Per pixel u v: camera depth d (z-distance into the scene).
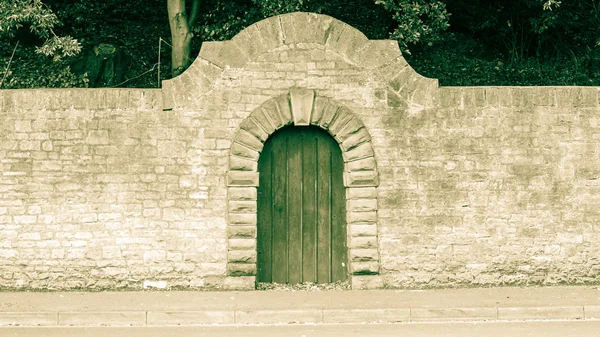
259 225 13.79
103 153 13.51
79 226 13.49
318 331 10.55
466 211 13.77
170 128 13.55
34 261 13.48
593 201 13.95
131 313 11.36
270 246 13.80
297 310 11.47
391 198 13.70
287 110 13.62
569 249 13.90
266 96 13.64
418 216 13.71
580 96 13.92
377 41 13.72
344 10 19.47
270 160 13.80
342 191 13.87
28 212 13.52
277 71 13.65
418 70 19.11
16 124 13.50
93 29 19.30
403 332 10.39
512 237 13.82
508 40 19.91
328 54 13.70
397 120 13.70
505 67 19.38
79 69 18.16
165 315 11.38
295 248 13.83
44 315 11.32
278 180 13.82
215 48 13.60
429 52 19.47
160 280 13.51
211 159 13.57
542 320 11.51
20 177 13.51
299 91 13.62
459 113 13.76
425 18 17.92
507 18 19.61
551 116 13.88
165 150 13.54
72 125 13.52
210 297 12.69
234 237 13.51
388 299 12.45
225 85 13.60
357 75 13.70
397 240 13.70
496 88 13.82
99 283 13.48
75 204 13.49
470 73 19.14
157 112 13.55
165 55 19.05
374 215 13.64
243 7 17.81
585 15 19.59
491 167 13.80
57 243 13.49
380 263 13.68
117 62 18.28
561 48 19.77
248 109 13.62
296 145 13.84
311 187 13.84
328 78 13.68
